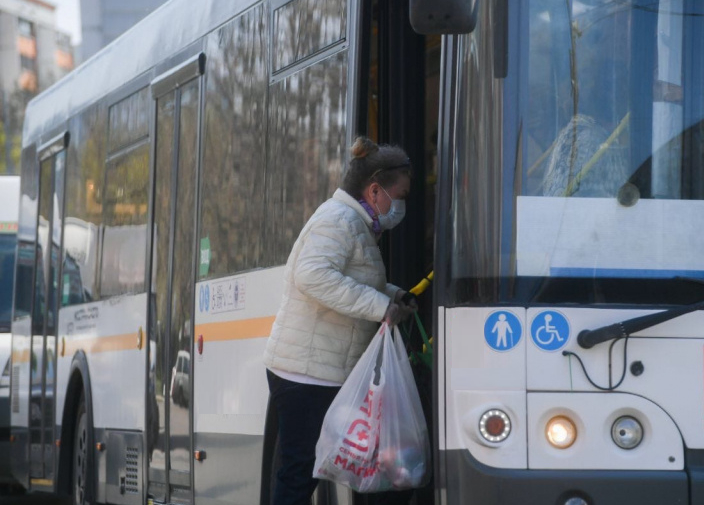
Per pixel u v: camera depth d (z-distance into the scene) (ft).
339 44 44.78
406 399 39.55
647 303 36.68
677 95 37.52
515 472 35.45
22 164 87.25
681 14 37.65
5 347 95.09
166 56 60.95
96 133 71.20
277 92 48.98
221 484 51.72
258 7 51.26
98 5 164.76
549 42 37.40
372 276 41.06
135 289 63.21
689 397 35.99
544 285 36.52
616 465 35.65
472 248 36.96
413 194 44.83
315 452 40.81
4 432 91.71
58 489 75.00
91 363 69.97
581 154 37.19
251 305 49.65
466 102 37.55
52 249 79.00
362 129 43.50
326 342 41.14
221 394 52.01
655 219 37.09
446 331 37.11
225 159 53.11
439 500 36.91
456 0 34.99
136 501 61.98
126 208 65.41
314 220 40.75
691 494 35.58
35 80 565.12
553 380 35.86
